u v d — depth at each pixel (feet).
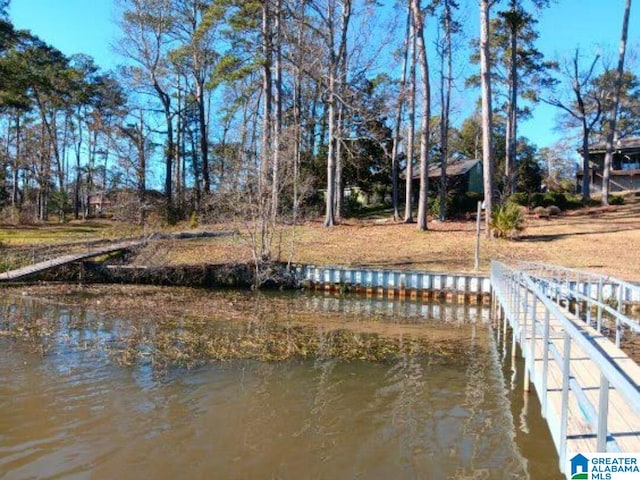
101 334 38.83
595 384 19.95
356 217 114.11
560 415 16.14
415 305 60.29
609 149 108.27
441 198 100.53
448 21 102.17
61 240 84.94
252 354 34.73
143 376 29.35
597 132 152.56
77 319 44.16
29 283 64.54
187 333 40.06
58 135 163.43
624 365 23.20
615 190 144.25
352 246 81.25
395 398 27.32
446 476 19.34
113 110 136.05
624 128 156.04
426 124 87.56
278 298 61.82
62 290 60.08
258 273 68.54
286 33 89.92
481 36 81.20
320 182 116.16
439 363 34.32
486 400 27.27
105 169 148.25
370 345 38.75
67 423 22.76
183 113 141.38
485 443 22.11
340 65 89.45
